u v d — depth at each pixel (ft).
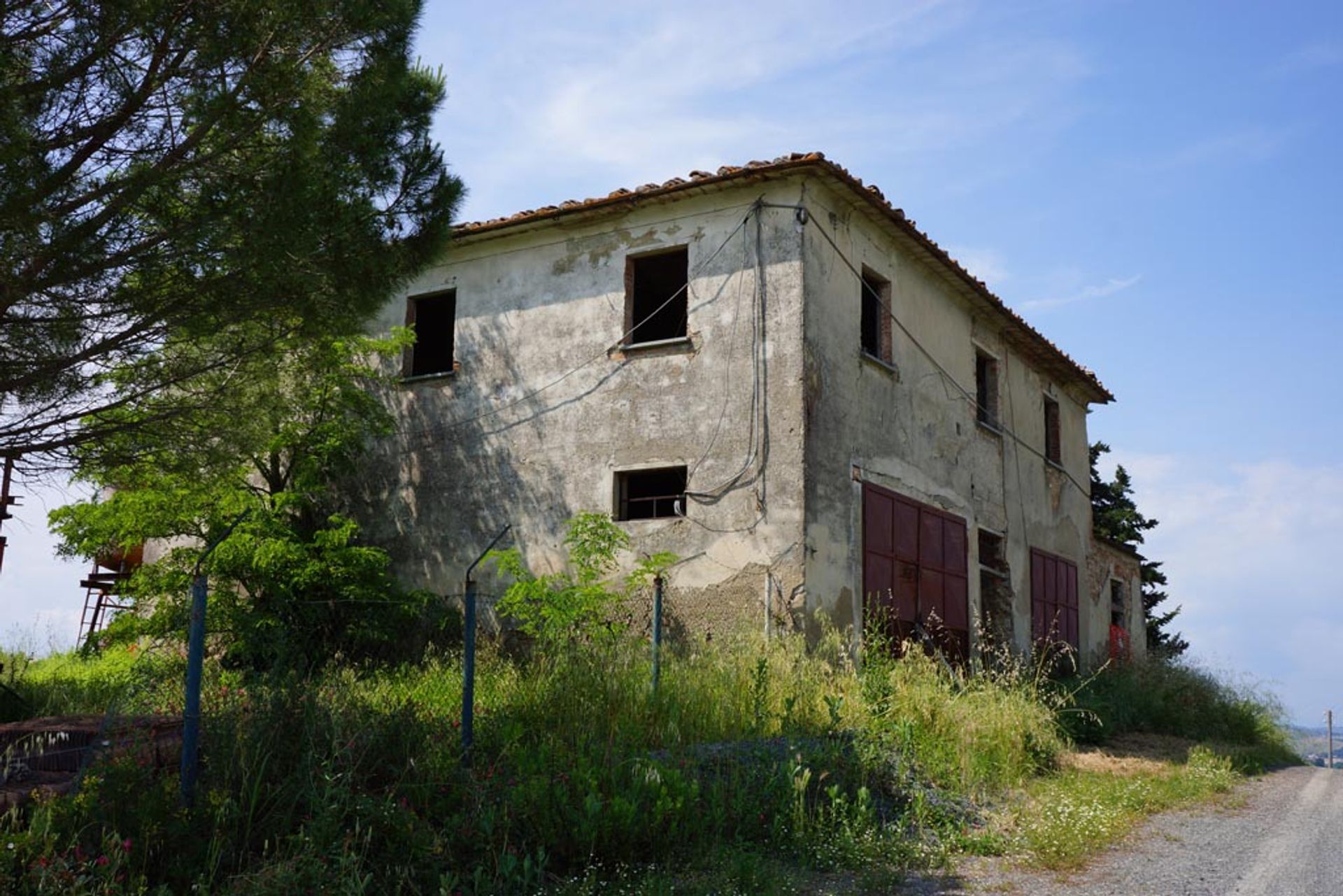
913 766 24.67
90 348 23.52
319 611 37.37
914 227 43.42
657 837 17.74
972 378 51.26
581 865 16.89
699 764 21.11
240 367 26.99
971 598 48.19
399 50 23.97
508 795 17.71
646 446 39.34
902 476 43.27
